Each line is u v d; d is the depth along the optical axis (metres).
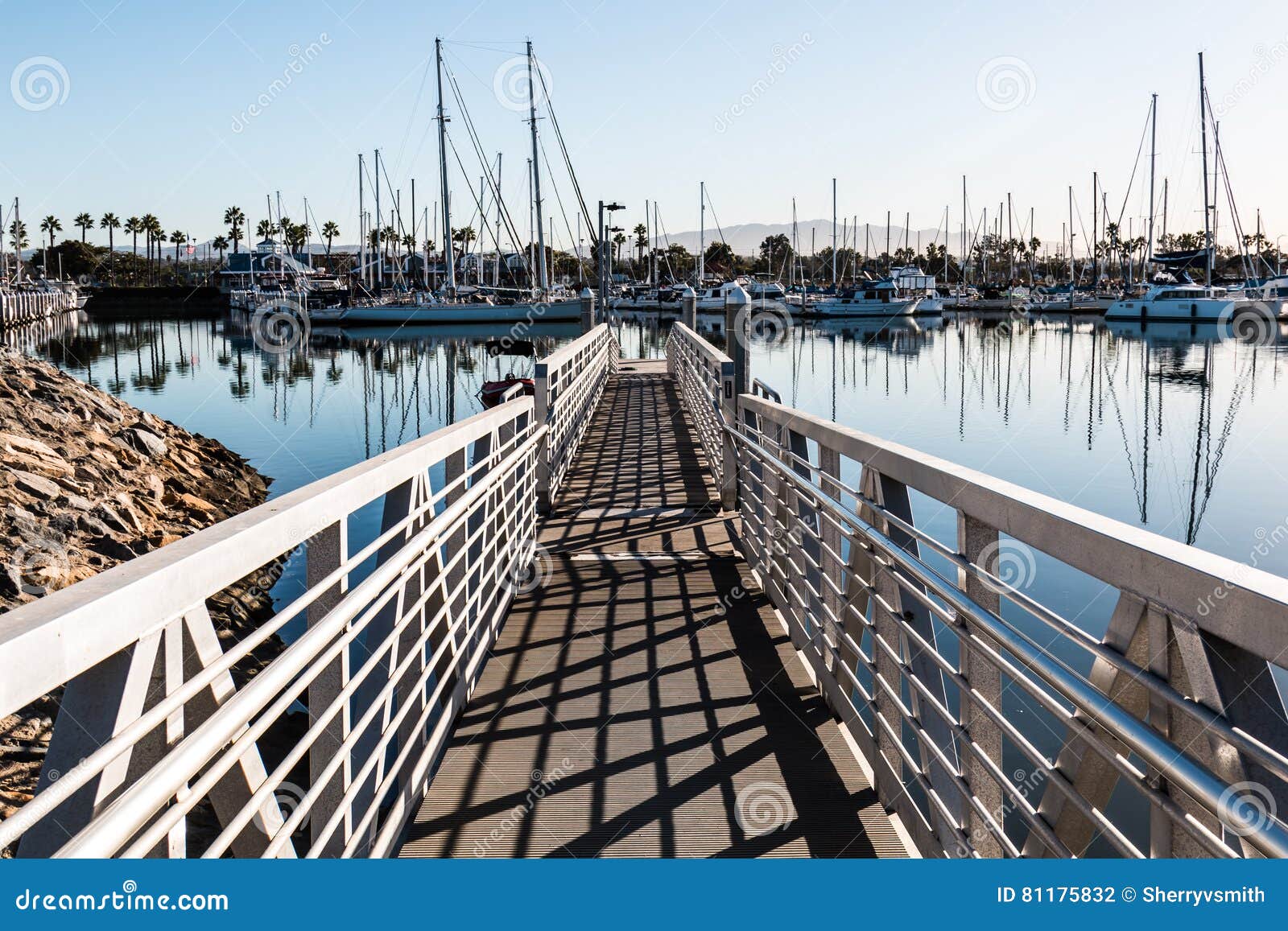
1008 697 6.63
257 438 24.56
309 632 2.46
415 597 3.86
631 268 126.38
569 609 6.25
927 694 3.06
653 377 21.91
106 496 13.06
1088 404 31.06
